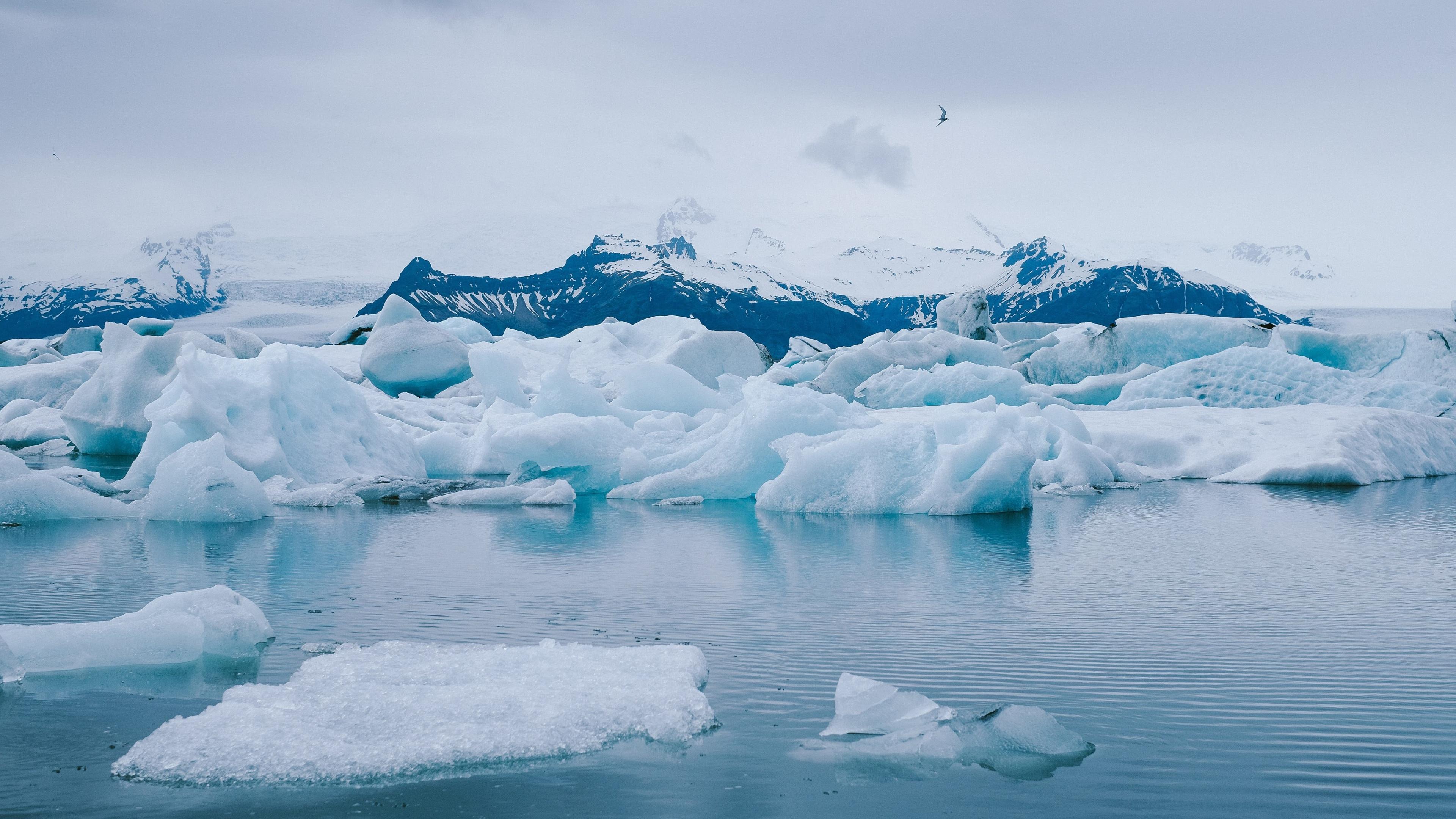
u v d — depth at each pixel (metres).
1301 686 6.49
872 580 10.38
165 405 18.84
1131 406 30.22
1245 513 16.31
